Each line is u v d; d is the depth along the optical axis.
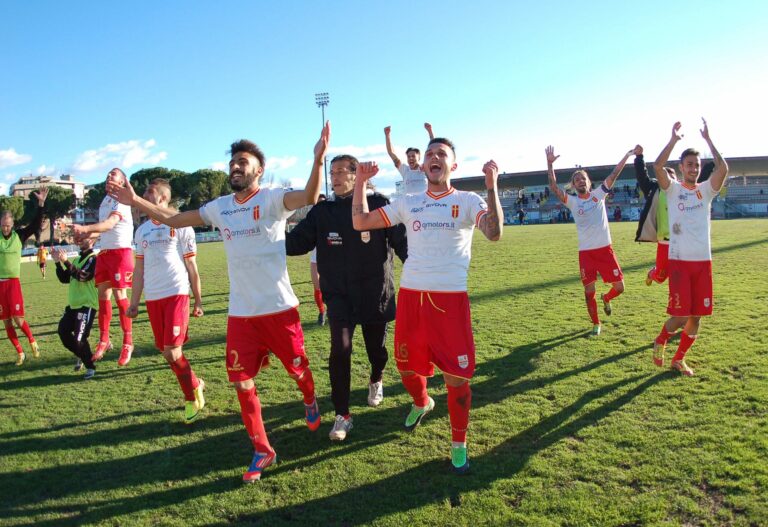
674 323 5.01
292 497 3.33
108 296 6.93
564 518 2.90
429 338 3.62
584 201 6.96
